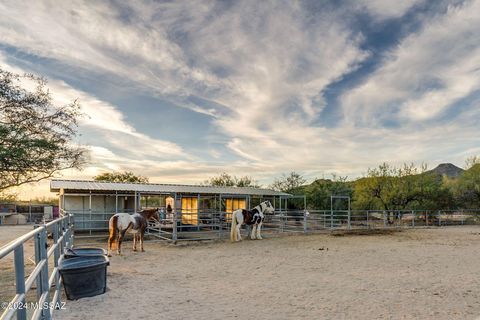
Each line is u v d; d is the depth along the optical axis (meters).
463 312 5.21
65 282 5.72
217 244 13.97
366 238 16.16
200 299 5.84
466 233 18.70
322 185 30.73
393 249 12.38
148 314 5.03
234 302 5.68
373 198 27.97
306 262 9.66
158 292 6.27
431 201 26.81
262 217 15.87
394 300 5.85
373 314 5.11
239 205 23.62
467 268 8.80
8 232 19.58
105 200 19.30
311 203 30.41
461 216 25.73
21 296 2.70
